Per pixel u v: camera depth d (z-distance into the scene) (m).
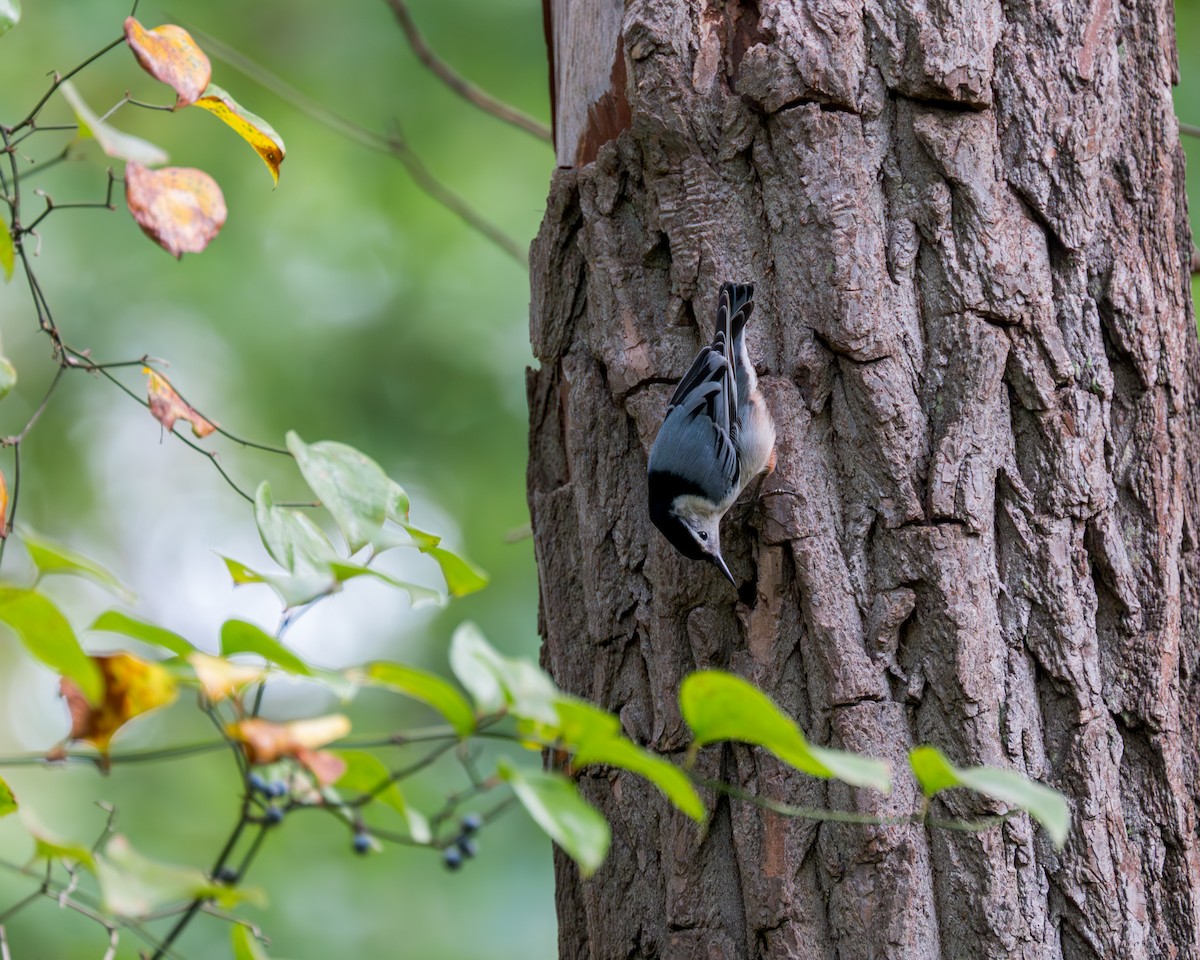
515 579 17.28
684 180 7.06
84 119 4.46
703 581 6.84
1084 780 6.30
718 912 6.47
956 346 6.60
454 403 17.27
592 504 7.26
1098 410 6.71
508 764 3.86
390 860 14.32
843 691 6.32
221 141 16.53
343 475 5.07
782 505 6.57
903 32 6.80
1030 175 6.79
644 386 7.18
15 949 11.42
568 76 7.84
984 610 6.36
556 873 7.43
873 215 6.74
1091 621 6.52
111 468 17.83
